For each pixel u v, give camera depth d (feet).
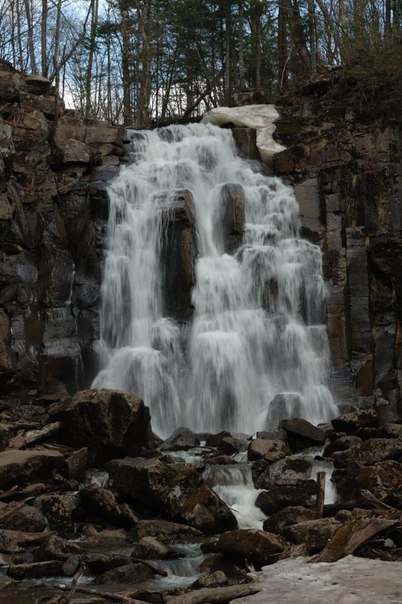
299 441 52.42
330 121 75.36
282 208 70.38
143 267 65.00
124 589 30.63
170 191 66.90
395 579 26.73
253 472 45.39
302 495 41.52
